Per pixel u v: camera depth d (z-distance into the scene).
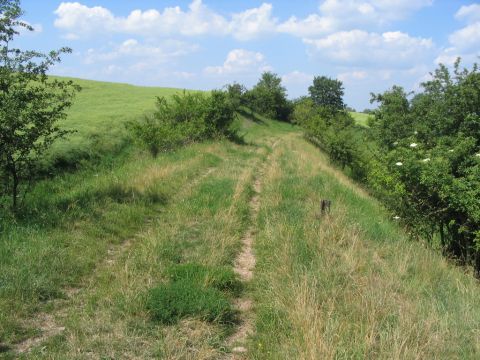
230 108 27.59
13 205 8.65
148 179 12.32
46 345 4.52
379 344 4.47
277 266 6.68
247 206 10.91
